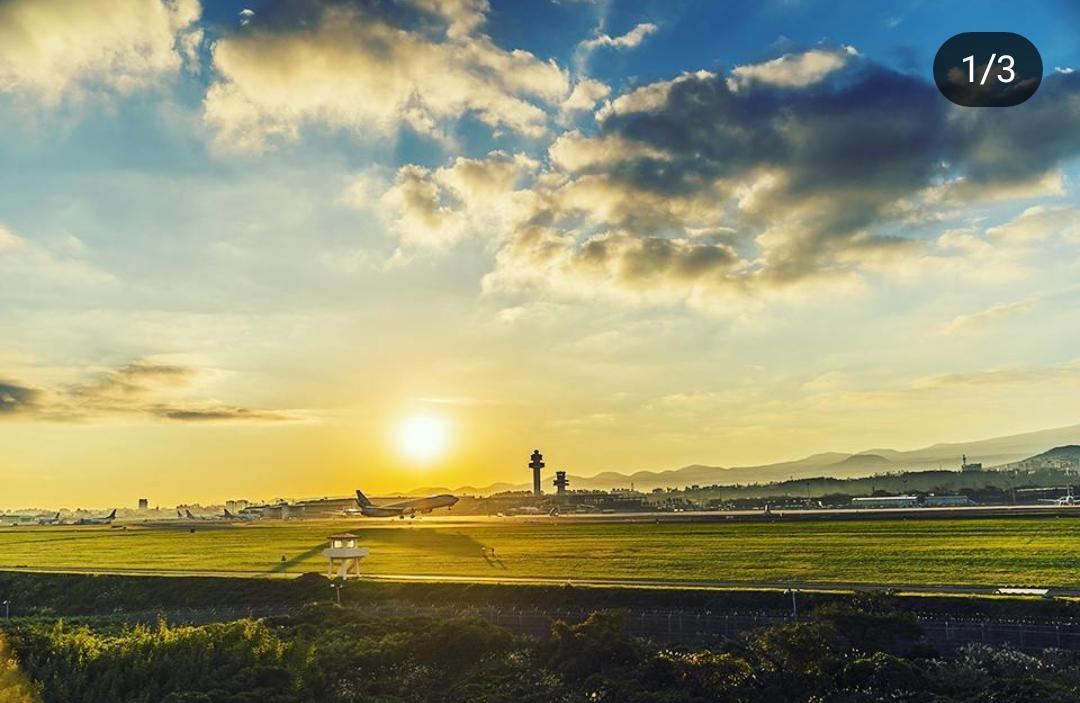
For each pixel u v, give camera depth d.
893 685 69.75
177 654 80.19
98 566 179.00
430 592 122.44
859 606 87.25
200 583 146.38
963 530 159.75
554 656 82.88
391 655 85.00
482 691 76.75
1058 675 71.31
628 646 82.12
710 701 72.19
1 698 68.00
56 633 89.06
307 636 94.88
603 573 130.88
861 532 167.12
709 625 93.56
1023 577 106.88
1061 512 189.88
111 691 71.75
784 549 146.75
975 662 75.81
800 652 75.38
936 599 92.88
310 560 173.62
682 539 173.38
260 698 72.19
